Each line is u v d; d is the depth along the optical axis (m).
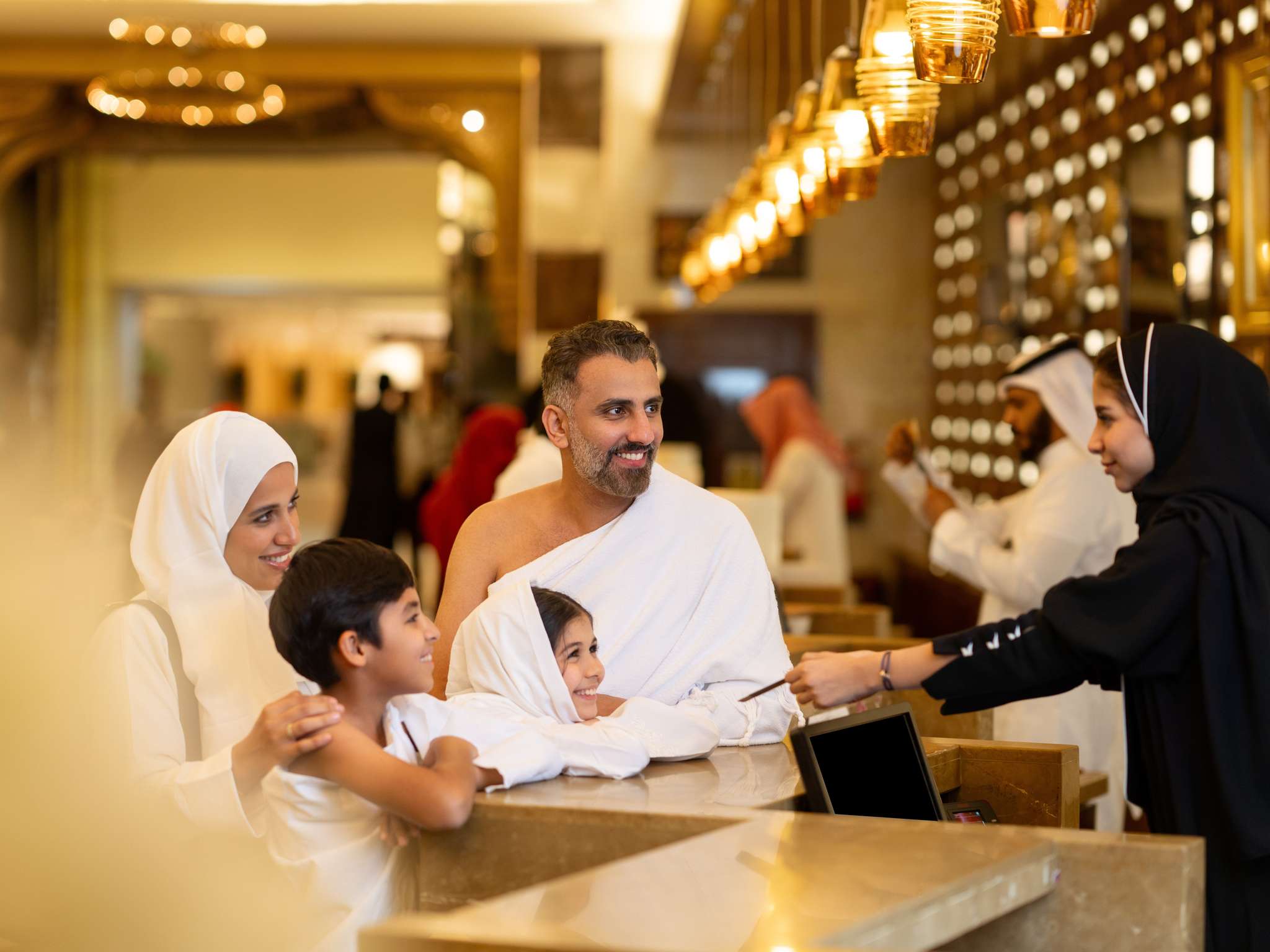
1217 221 4.81
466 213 11.80
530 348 10.04
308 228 14.75
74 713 2.33
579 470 2.54
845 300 10.34
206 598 2.43
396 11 9.18
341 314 16.38
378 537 10.55
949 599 7.40
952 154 9.49
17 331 12.75
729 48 7.56
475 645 2.35
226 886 2.21
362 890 2.02
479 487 6.73
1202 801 2.32
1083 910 1.88
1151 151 5.24
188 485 2.44
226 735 2.36
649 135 9.92
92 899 2.27
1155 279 5.21
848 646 4.06
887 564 10.20
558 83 9.94
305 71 9.84
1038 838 1.88
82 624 2.58
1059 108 6.91
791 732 2.08
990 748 2.66
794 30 6.55
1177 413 2.44
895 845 1.82
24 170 10.62
